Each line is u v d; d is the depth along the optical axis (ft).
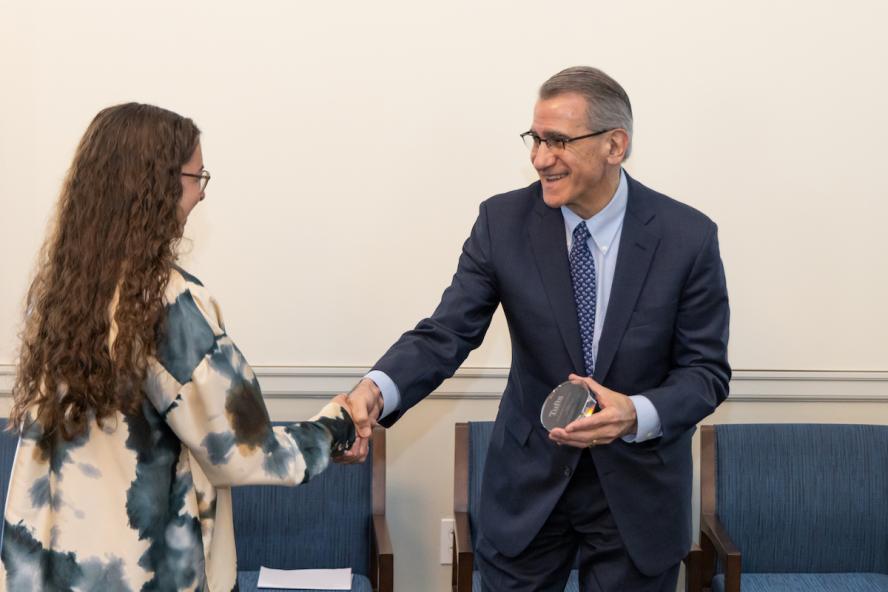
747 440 10.16
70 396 5.33
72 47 10.15
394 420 7.38
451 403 10.96
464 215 10.62
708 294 6.97
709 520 9.81
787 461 10.13
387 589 9.18
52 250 5.58
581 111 6.62
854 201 10.75
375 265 10.64
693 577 9.71
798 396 10.98
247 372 5.72
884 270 10.86
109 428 5.41
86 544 5.42
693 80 10.53
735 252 10.78
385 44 10.37
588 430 6.40
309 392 10.68
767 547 10.11
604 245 7.03
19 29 10.10
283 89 10.35
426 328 7.50
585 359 7.09
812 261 10.82
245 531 9.89
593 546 7.27
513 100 10.49
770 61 10.54
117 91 10.23
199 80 10.27
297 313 10.64
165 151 5.58
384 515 10.03
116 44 10.18
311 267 10.61
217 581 5.87
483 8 10.37
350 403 6.79
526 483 7.25
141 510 5.46
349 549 10.00
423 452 11.03
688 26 10.47
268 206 10.48
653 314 6.89
